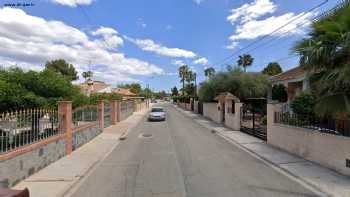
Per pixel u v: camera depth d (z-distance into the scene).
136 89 120.12
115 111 25.78
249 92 32.06
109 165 10.04
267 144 14.05
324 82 8.66
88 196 6.79
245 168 9.36
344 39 8.26
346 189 6.98
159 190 7.12
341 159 8.30
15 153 7.48
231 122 21.92
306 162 9.87
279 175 8.46
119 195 6.80
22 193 3.70
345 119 8.45
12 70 13.31
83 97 16.98
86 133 15.14
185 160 10.66
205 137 17.28
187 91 77.00
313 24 9.36
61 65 59.28
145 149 13.21
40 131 9.51
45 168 9.34
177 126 24.22
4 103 10.98
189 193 6.86
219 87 33.16
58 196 6.71
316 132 9.59
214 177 8.27
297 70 22.58
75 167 9.50
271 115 13.64
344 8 8.51
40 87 13.23
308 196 6.59
